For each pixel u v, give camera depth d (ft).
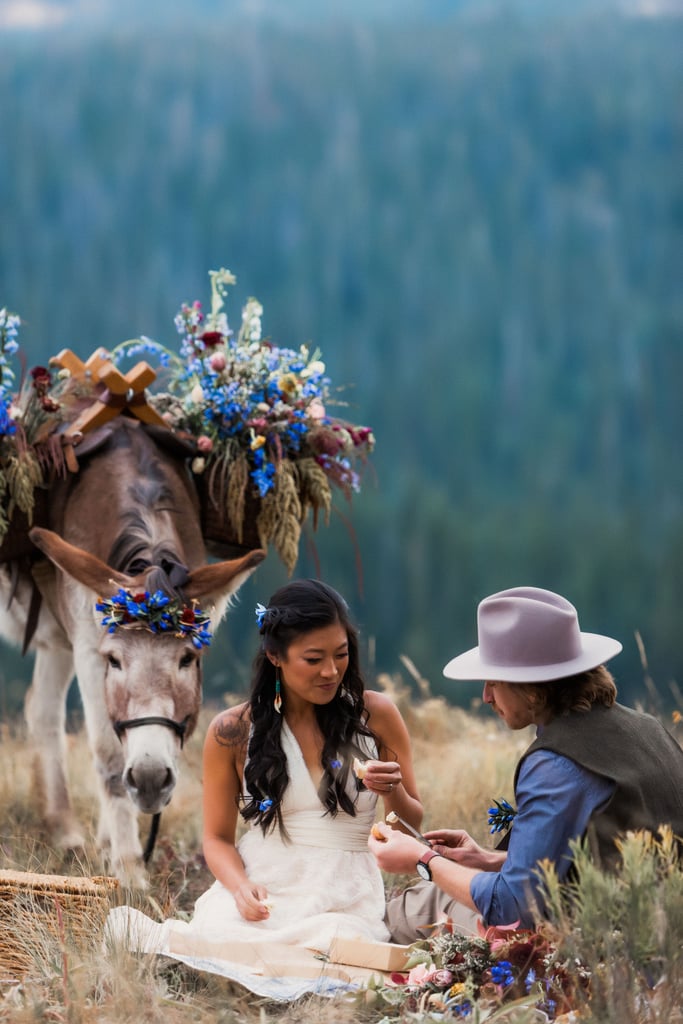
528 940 13.56
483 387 581.12
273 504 24.95
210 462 25.16
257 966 14.88
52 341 635.25
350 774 16.25
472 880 14.06
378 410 557.33
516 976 13.53
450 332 634.02
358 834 16.44
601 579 384.06
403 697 32.22
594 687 14.14
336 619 15.83
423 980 13.96
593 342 621.72
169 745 20.31
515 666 14.17
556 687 14.16
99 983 14.74
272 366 25.93
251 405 25.26
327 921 15.40
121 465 23.99
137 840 21.85
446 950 14.14
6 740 30.91
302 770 16.29
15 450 23.63
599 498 480.23
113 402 24.53
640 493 488.44
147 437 24.80
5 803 26.05
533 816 13.65
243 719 16.71
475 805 23.98
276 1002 14.30
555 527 417.49
